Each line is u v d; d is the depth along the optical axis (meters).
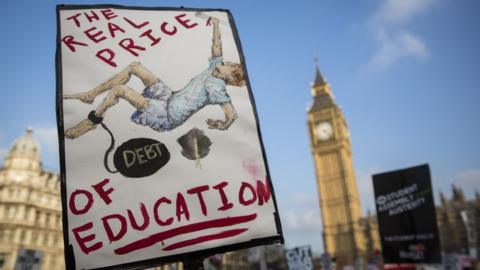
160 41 4.85
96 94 4.31
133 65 4.58
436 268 40.84
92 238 3.70
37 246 58.38
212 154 4.31
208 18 5.20
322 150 138.88
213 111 4.54
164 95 4.48
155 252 3.77
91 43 4.62
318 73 153.12
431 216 15.37
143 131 4.24
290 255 30.20
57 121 4.07
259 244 4.01
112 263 3.65
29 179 61.16
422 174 15.84
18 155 62.66
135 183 3.99
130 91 4.41
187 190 4.07
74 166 3.91
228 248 3.94
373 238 142.62
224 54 4.96
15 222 56.56
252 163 4.39
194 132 4.36
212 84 4.70
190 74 4.70
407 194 15.98
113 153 4.06
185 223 3.93
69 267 3.56
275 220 4.17
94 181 3.90
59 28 4.61
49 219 62.22
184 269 3.77
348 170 139.12
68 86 4.27
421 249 15.29
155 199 3.96
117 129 4.18
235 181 4.24
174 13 5.13
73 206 3.76
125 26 4.87
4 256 53.81
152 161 4.12
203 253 3.85
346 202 131.25
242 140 4.47
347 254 122.94
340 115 145.12
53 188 64.25
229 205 4.11
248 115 4.64
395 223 16.03
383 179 16.62
